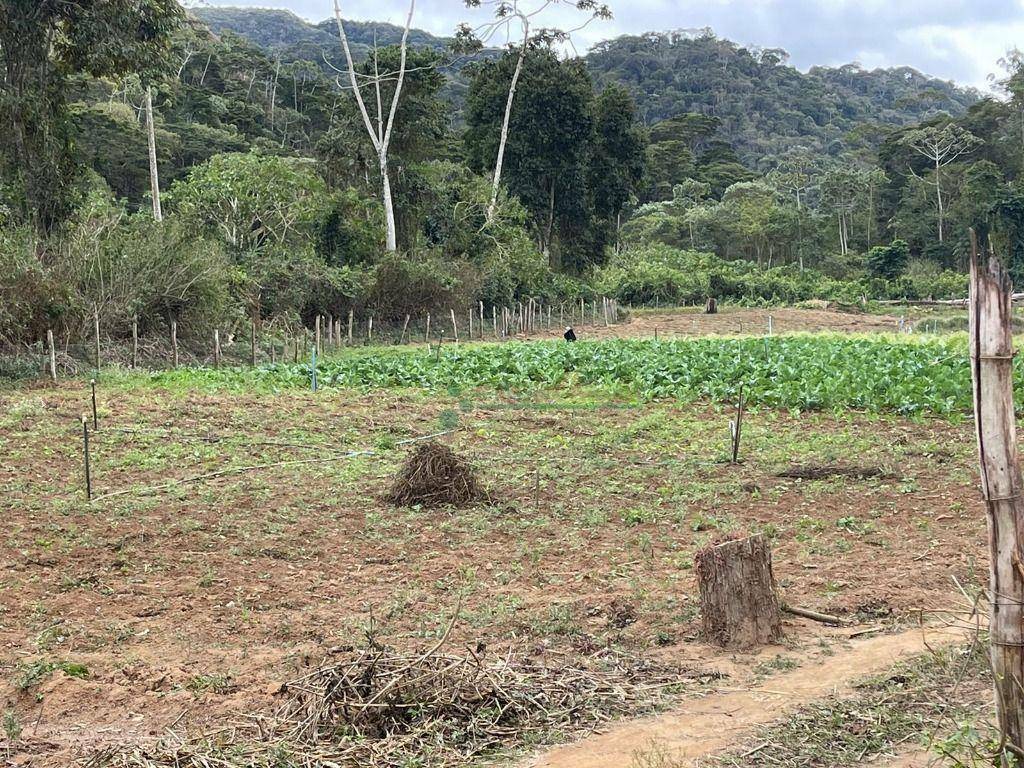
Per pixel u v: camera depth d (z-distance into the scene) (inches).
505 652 269.7
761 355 939.3
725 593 272.7
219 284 1142.3
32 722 235.8
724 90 6112.2
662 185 3969.0
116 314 1017.5
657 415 687.1
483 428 642.8
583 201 2246.6
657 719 228.1
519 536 389.1
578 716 230.8
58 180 1083.3
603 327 1818.4
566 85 2111.2
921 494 439.8
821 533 384.2
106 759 209.8
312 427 642.8
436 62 1924.2
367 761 211.0
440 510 427.2
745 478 482.3
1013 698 183.6
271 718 229.8
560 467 517.7
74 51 1101.7
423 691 233.9
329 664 255.4
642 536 381.7
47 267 979.9
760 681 248.5
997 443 181.2
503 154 2123.5
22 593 324.5
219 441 586.2
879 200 3491.6
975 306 181.0
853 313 2169.0
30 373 876.0
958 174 3201.3
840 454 538.3
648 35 6781.5
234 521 407.8
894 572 330.3
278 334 1245.1
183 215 1480.1
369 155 1860.2
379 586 331.0
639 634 282.4
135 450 557.3
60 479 488.4
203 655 273.0
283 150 2832.2
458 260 1791.3
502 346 1133.1
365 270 1571.1
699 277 2549.2
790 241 3282.5
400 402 768.3
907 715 221.6
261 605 313.9
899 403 702.5
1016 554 181.9
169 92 1467.8
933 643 266.1
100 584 334.0
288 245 1549.0
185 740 219.8
